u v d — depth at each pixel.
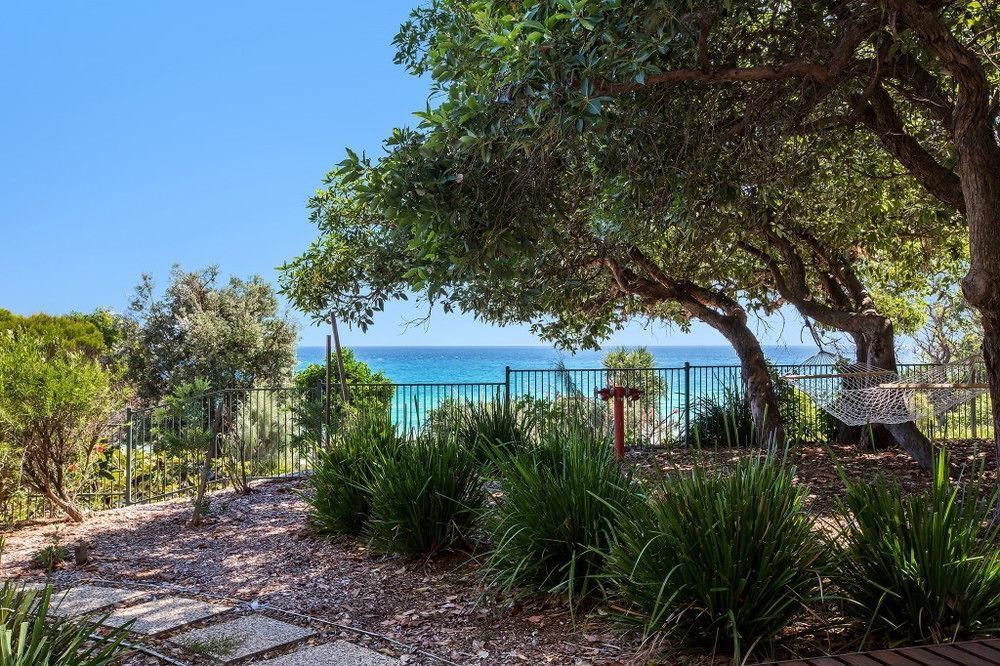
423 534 5.39
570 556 4.33
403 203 4.78
